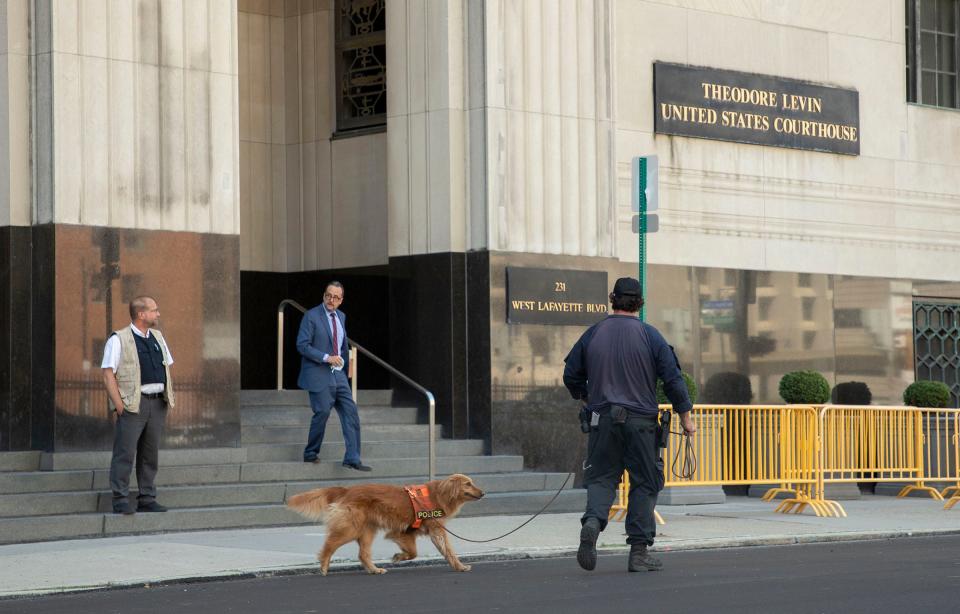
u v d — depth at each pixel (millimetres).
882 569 10961
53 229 13836
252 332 18625
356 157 18438
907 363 20891
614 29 17781
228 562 10992
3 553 11617
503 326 16562
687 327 18656
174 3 14711
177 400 14469
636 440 10516
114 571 10516
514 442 16578
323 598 9414
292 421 16031
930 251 21375
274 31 19109
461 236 16688
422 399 16766
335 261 18641
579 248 17281
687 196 18797
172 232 14570
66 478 13289
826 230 20219
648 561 10797
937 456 17750
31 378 13977
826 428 16578
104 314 14078
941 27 21922
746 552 12414
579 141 17375
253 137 18781
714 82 19156
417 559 11352
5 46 14008
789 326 19688
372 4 18531
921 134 21422
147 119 14461
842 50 20656
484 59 16625
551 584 10070
